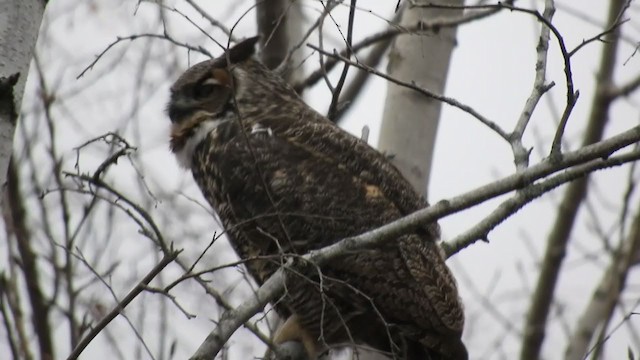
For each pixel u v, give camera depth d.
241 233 10.41
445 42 12.36
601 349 11.20
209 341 7.12
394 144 11.97
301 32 13.02
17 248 11.78
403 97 12.13
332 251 7.58
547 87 8.43
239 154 10.47
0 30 6.41
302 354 9.98
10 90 6.30
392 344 8.41
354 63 8.09
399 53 12.30
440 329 9.58
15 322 10.99
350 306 9.82
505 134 8.26
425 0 12.25
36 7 6.55
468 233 9.80
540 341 14.39
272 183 10.20
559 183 8.53
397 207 10.29
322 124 10.62
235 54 11.57
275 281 7.44
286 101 11.17
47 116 11.68
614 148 7.64
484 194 7.57
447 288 9.70
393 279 9.63
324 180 10.18
